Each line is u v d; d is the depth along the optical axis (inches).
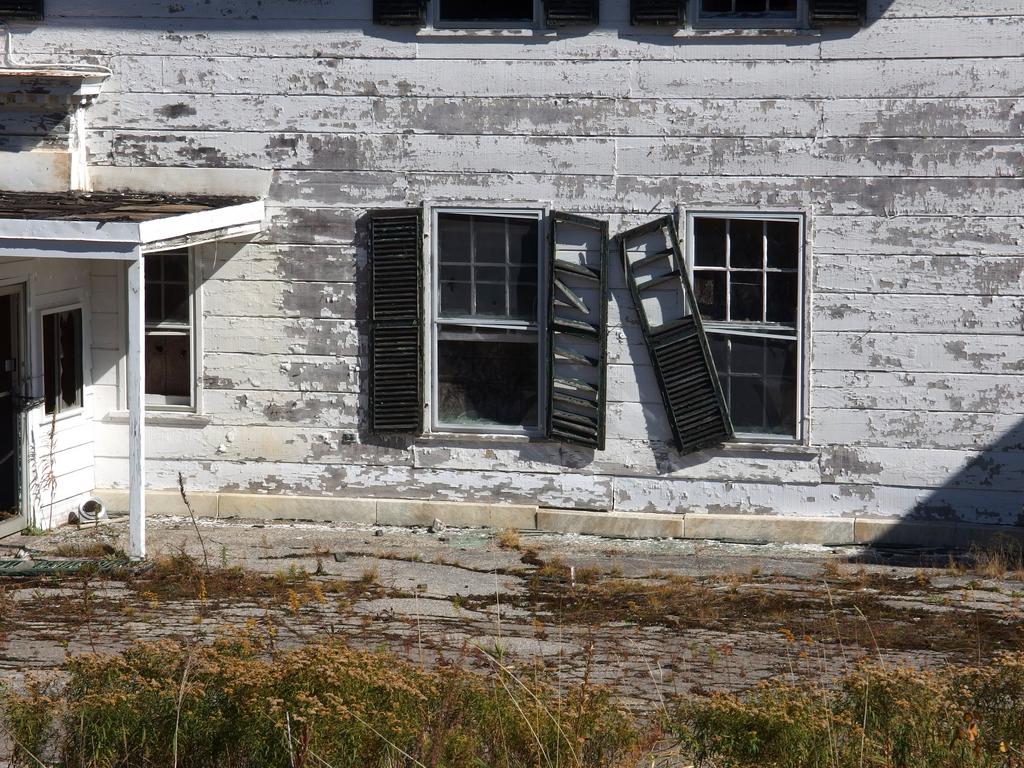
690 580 426.9
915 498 468.8
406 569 438.6
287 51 484.1
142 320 424.5
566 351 478.9
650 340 471.8
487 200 478.9
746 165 465.7
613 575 434.0
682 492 481.4
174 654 275.0
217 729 253.4
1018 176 451.8
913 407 465.7
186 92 490.9
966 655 348.2
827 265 465.4
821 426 471.2
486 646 348.8
